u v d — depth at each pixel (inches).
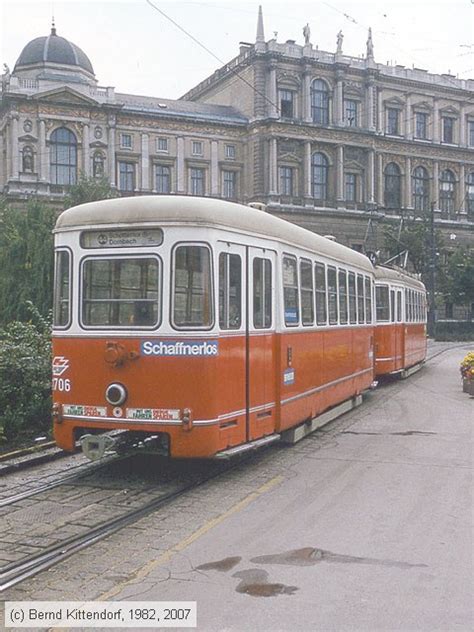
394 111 3083.2
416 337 1102.4
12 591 233.0
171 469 408.2
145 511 323.3
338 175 2866.6
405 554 266.2
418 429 557.6
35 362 510.0
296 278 465.7
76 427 377.1
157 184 2640.3
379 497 348.5
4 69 2566.4
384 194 3056.1
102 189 1980.8
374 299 738.2
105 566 254.8
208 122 2694.4
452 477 391.2
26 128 2395.4
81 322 374.0
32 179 2389.3
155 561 259.0
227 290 371.2
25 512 322.3
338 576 244.2
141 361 359.9
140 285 363.6
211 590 232.4
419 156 3120.1
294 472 404.2
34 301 842.2
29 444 453.7
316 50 2827.3
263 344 410.6
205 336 354.0
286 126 2738.7
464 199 3240.7
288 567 252.8
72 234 378.0
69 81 2445.9
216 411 356.8
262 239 411.2
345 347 601.9
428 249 2684.5
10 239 906.1
